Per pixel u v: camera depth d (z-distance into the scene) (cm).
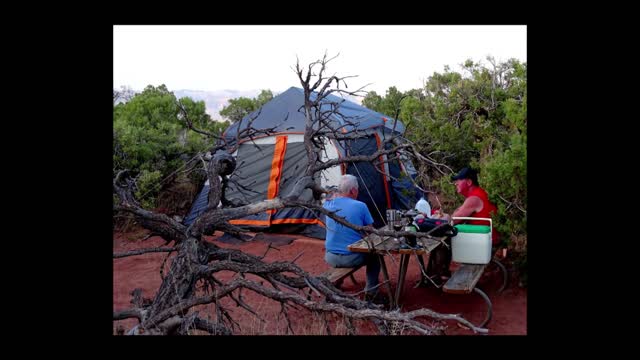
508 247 472
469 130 641
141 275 530
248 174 731
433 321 389
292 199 374
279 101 772
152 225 382
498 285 468
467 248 412
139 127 860
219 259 376
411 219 415
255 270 346
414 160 576
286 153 716
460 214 448
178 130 925
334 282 420
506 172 459
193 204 740
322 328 368
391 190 721
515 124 518
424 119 726
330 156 690
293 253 616
